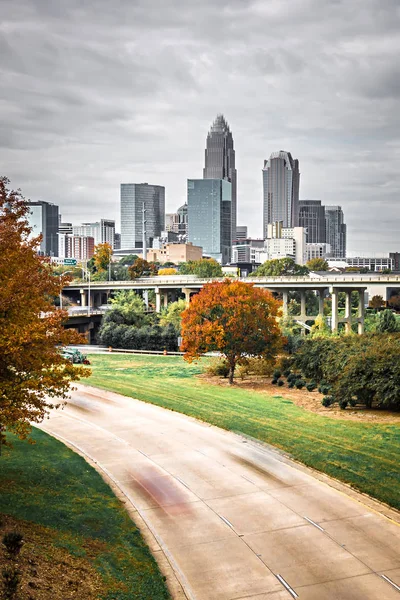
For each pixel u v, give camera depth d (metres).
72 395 56.94
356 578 22.94
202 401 53.91
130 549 24.97
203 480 33.59
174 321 114.50
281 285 153.88
